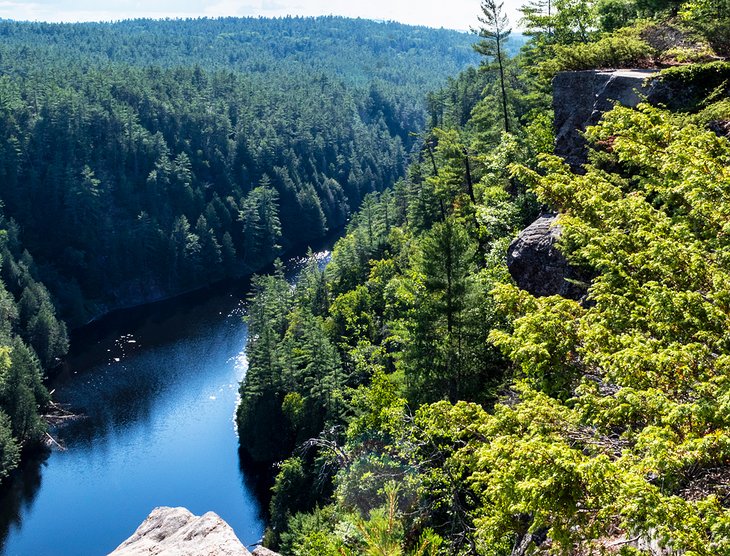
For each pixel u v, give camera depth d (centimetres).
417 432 2114
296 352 6191
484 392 2488
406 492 2059
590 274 1703
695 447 674
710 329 806
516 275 1980
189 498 5662
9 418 6378
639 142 1169
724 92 1908
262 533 5150
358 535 927
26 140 12575
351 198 17700
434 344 2666
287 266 13388
